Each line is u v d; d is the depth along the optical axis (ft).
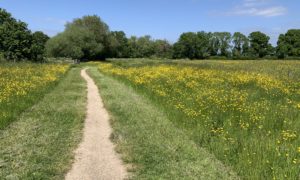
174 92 54.13
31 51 181.16
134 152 28.37
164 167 25.00
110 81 87.97
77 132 34.76
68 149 29.09
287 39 395.96
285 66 156.87
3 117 36.06
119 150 29.07
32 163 25.40
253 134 30.63
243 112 38.52
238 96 50.19
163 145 29.96
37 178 22.93
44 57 199.82
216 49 442.50
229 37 436.35
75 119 40.22
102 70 133.90
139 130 35.17
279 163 23.73
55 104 49.44
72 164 25.90
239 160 24.81
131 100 54.24
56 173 24.03
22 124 36.14
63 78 94.02
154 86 61.05
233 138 29.73
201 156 27.14
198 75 81.20
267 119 34.94
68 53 270.46
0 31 176.24
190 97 49.01
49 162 25.88
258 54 415.85
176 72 89.51
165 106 45.32
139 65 133.39
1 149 28.02
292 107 41.78
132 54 413.59
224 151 26.89
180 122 37.17
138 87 65.82
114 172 24.50
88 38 285.43
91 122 39.73
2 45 175.73
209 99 46.11
